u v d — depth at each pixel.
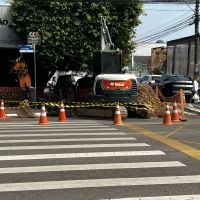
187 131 14.35
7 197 6.75
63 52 24.41
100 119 18.77
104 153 10.14
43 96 26.38
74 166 8.81
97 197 6.75
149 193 6.96
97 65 20.08
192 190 7.14
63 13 24.31
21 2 24.02
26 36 24.58
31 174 8.17
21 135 12.98
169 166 8.87
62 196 6.80
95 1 24.56
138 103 19.53
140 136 12.92
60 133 13.46
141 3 25.95
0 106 19.73
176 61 46.59
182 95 21.02
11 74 27.41
